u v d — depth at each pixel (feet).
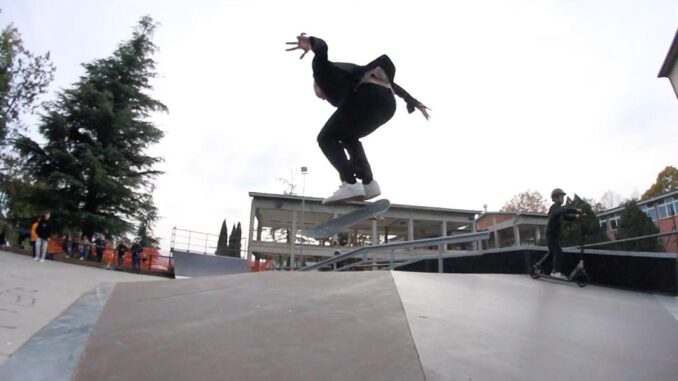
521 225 117.70
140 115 77.10
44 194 64.49
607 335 13.53
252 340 11.12
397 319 12.40
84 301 15.52
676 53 38.93
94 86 72.54
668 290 23.86
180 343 11.03
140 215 73.61
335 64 9.77
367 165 10.66
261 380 9.01
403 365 9.54
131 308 14.39
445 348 10.68
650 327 15.25
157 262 66.08
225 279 18.40
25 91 86.58
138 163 74.90
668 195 90.27
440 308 14.14
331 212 94.53
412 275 19.61
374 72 9.75
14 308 15.38
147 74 78.48
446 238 30.94
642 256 25.27
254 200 93.56
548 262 29.30
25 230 58.54
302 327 11.94
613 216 103.55
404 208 98.73
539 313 15.44
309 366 9.59
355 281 17.10
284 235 131.54
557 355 11.20
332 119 10.26
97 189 67.82
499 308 15.43
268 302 14.47
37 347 10.93
